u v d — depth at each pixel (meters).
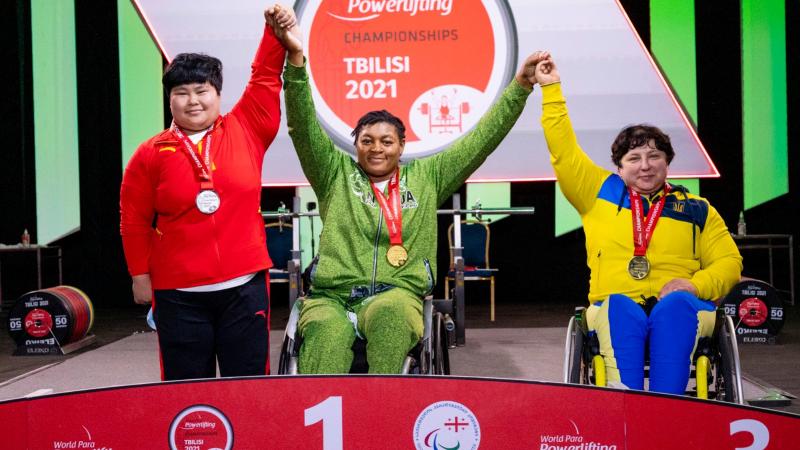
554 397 1.71
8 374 4.38
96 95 7.07
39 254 6.75
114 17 6.99
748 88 6.75
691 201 2.59
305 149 2.55
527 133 5.43
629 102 5.43
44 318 5.00
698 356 2.45
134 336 5.66
